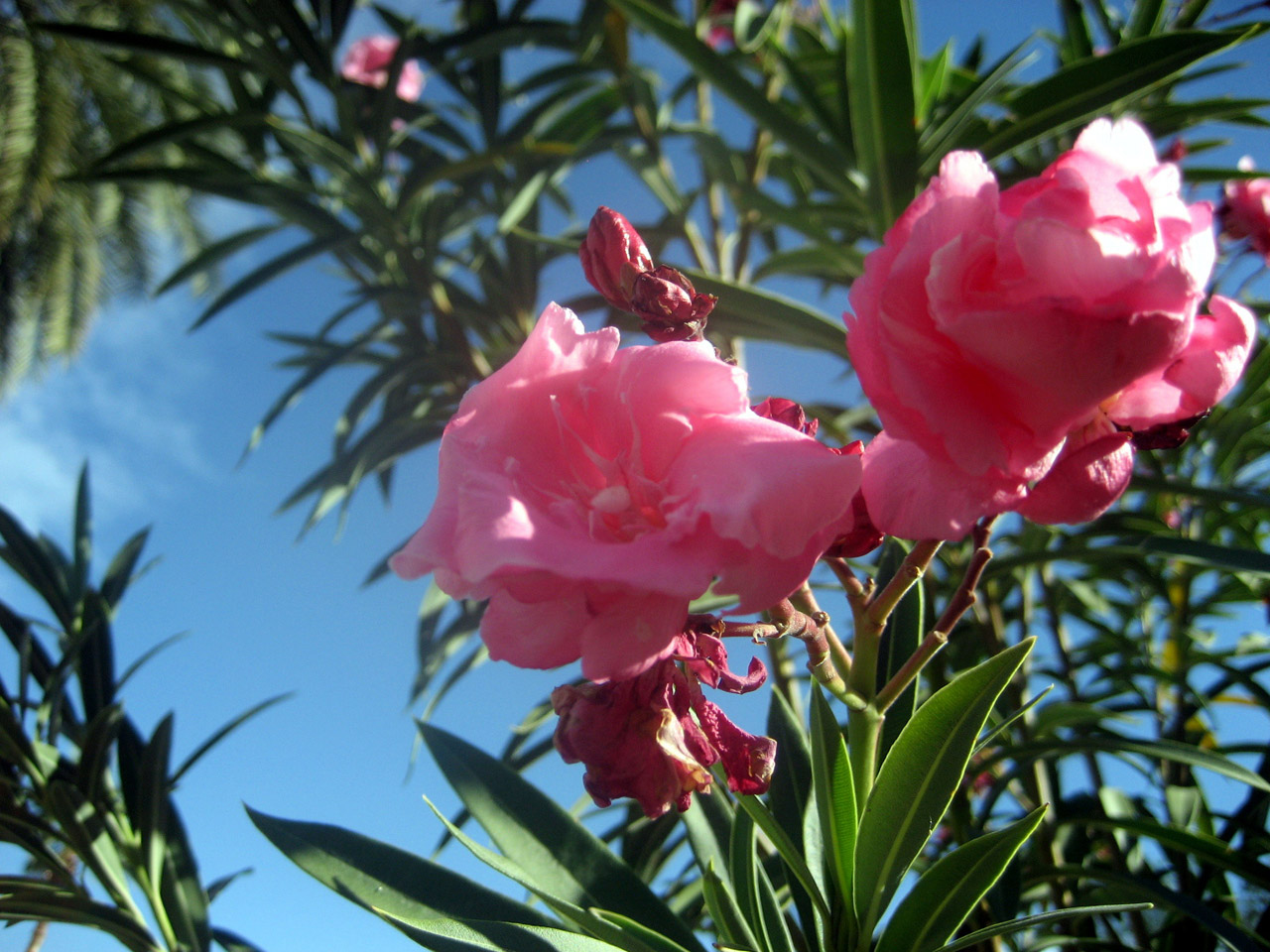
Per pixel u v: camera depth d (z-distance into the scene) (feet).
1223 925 0.62
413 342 1.21
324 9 1.15
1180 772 0.96
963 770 0.47
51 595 0.95
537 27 1.20
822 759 0.52
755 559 0.37
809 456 0.38
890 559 0.71
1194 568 1.02
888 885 0.50
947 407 0.35
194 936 0.79
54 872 0.81
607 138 1.20
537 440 0.42
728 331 0.88
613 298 0.55
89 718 0.89
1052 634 1.07
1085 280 0.35
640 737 0.43
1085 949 0.82
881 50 0.80
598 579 0.34
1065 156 0.38
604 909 0.54
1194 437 1.03
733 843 0.57
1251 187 1.08
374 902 0.55
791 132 0.93
